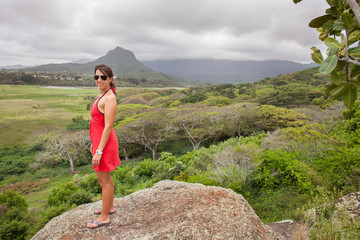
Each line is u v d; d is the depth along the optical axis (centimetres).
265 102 4688
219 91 8594
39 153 3066
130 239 199
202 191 288
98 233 215
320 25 203
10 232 1020
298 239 312
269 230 222
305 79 9919
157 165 1925
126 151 3148
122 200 289
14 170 2669
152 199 278
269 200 841
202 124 3144
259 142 1758
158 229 209
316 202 478
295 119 2853
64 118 5434
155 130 2952
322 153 959
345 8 193
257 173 1038
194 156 1798
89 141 2986
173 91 9094
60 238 213
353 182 641
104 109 215
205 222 215
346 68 195
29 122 4828
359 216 383
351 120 1394
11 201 1305
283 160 976
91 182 1736
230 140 2186
